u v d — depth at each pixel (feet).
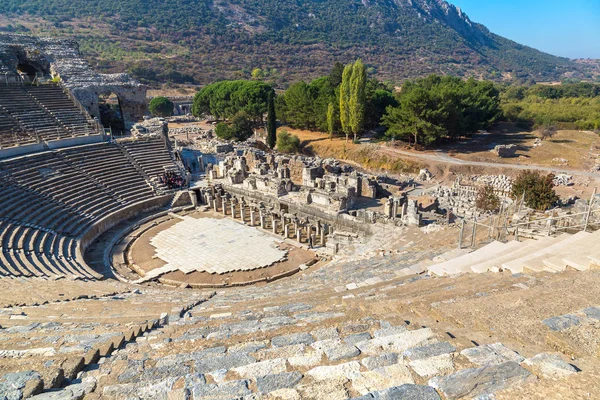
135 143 154.61
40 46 194.18
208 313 44.98
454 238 82.58
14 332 36.99
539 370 17.95
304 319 32.04
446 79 303.68
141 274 95.66
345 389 18.30
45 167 121.39
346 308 34.73
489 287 35.14
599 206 72.64
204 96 337.11
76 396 20.72
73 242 101.24
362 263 76.59
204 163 175.32
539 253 46.47
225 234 116.57
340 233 103.04
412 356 21.01
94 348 28.84
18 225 94.68
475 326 25.54
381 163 215.31
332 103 254.68
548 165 198.59
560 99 385.50
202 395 19.31
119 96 201.16
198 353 26.14
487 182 176.65
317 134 280.31
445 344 21.89
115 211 122.42
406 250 81.97
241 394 19.15
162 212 132.87
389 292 40.91
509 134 263.70
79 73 188.24
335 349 23.09
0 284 63.00
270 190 131.95
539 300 28.50
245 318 36.81
